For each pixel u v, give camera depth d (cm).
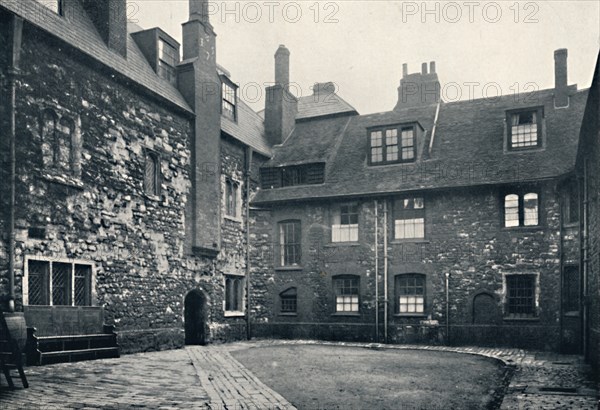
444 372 1138
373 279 1953
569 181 1706
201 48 1809
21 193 1127
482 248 1822
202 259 1769
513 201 1814
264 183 2175
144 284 1485
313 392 880
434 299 1862
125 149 1450
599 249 1015
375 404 793
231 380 959
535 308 1739
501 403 808
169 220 1611
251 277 2075
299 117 2466
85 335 1227
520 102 2088
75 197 1270
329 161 2150
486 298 1800
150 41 1688
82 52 1297
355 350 1609
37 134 1178
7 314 1015
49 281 1180
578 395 859
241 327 1984
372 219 1978
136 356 1320
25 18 1142
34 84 1179
